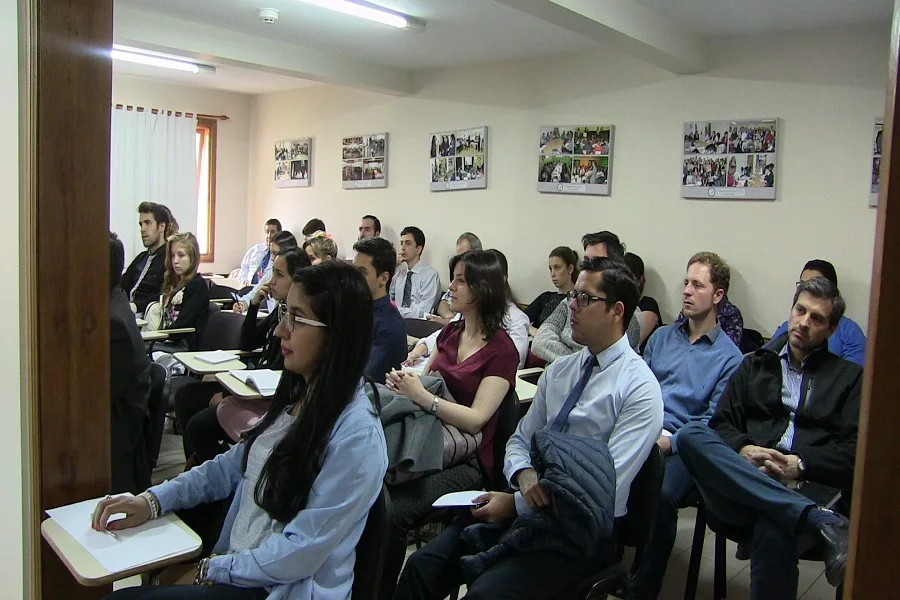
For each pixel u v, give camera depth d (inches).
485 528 70.7
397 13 157.3
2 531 70.4
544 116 192.1
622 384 71.9
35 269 67.4
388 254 105.7
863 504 31.1
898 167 30.0
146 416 106.5
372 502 54.8
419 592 70.2
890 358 30.3
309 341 56.1
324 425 54.6
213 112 292.4
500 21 159.9
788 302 151.6
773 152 150.9
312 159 273.6
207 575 52.4
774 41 149.7
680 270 167.3
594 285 72.6
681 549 110.1
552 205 191.9
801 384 88.7
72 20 67.5
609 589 67.2
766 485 75.9
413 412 78.4
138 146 267.9
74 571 50.7
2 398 69.0
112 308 97.8
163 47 173.0
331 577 53.9
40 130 66.6
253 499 57.2
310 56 199.2
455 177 215.9
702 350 105.7
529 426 79.9
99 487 73.2
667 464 94.1
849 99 141.3
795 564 74.0
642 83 171.3
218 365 117.9
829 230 145.3
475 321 88.7
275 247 201.9
